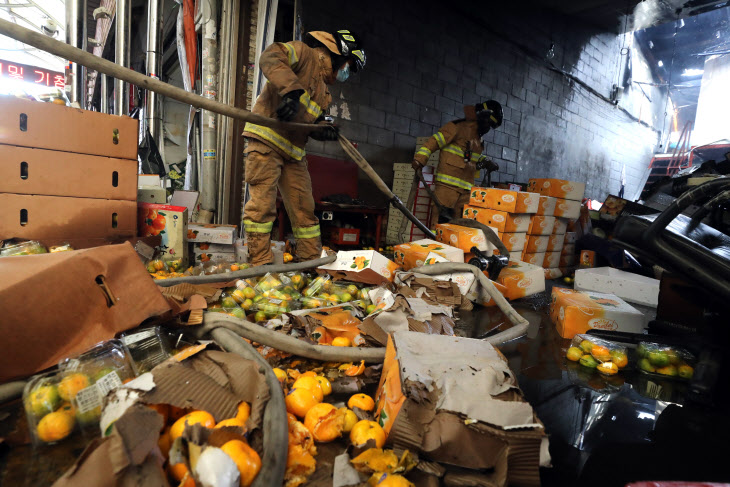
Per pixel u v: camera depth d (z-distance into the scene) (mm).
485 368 1239
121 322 1318
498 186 6398
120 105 5605
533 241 4527
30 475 969
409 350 1317
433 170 5680
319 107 2992
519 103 8039
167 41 6977
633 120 11602
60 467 1004
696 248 1698
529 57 8070
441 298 2738
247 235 2910
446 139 4625
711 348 1908
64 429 1074
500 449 1045
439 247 3463
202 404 1029
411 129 6402
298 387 1311
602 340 2170
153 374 1053
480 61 7211
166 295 1680
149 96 5391
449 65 6746
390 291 2500
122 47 5266
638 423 1513
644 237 1828
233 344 1436
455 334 2338
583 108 9648
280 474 904
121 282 1383
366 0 5602
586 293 2912
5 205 2303
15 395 1131
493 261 3311
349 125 5734
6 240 2270
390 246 5559
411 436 1060
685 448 1357
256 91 4566
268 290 2412
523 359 2115
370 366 1736
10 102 2275
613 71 10414
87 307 1285
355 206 4914
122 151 2676
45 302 1210
